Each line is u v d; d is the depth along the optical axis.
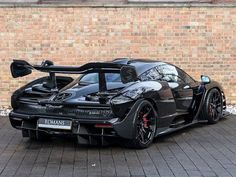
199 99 9.07
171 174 5.82
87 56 11.31
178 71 8.81
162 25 11.34
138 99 7.04
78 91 7.25
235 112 10.84
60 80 8.20
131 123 6.93
